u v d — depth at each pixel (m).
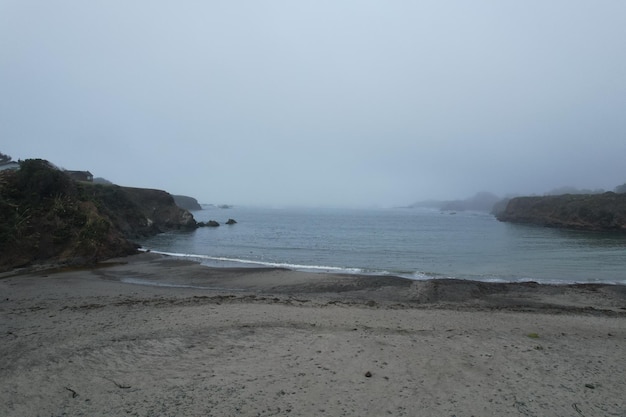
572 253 33.56
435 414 5.86
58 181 27.30
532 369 7.77
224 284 18.69
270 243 41.84
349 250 35.34
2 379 6.88
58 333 9.59
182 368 7.44
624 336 10.44
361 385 6.79
